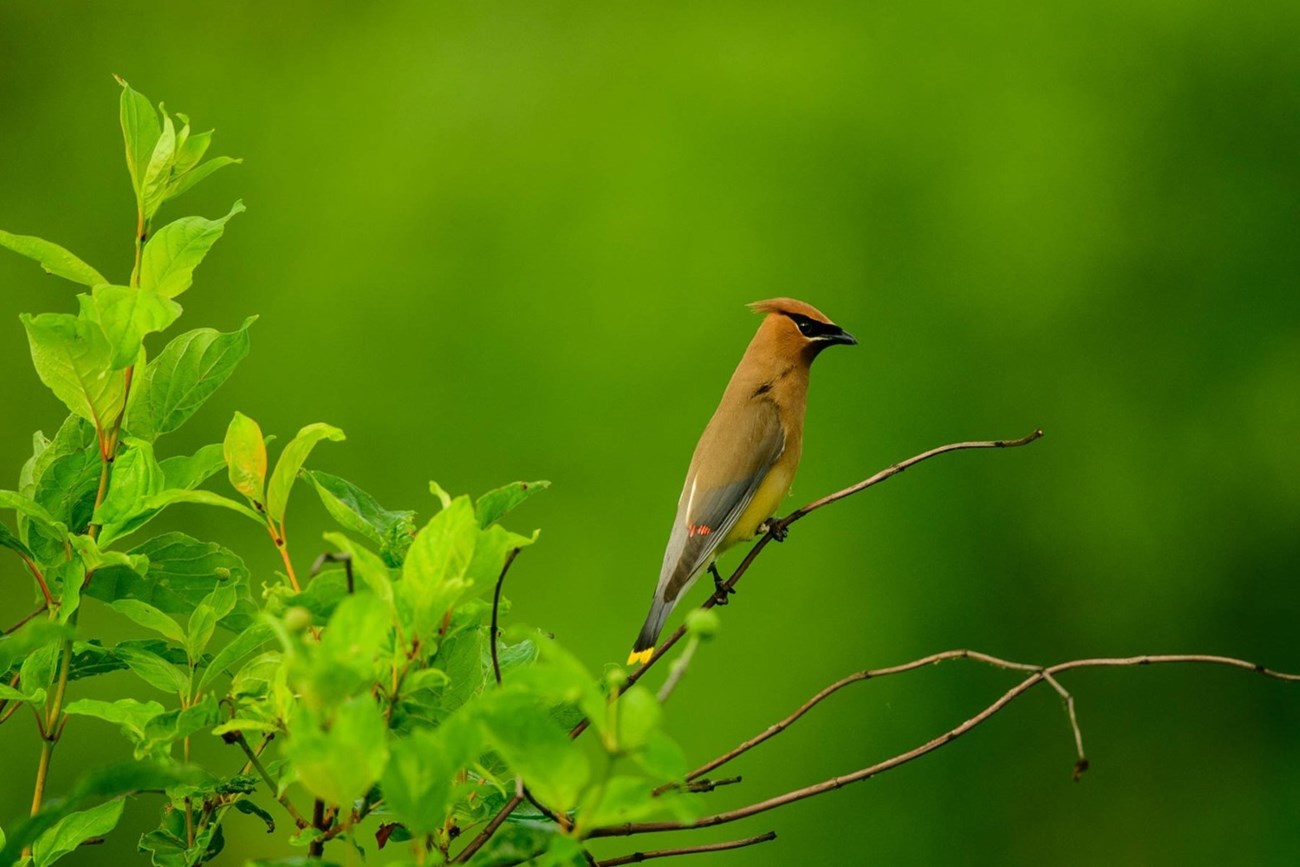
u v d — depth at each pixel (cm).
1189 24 1958
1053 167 1906
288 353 1789
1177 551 1869
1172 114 1956
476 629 320
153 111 360
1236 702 1861
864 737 1734
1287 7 1969
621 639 1678
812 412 1836
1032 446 1855
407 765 250
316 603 300
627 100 1892
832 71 1912
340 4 1956
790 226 1855
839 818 1716
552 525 1730
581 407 1767
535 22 1938
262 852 1041
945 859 1728
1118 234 1930
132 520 341
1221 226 1941
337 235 1841
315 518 1600
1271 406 1900
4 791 1384
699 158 1867
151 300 331
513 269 1823
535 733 244
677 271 1823
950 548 1816
